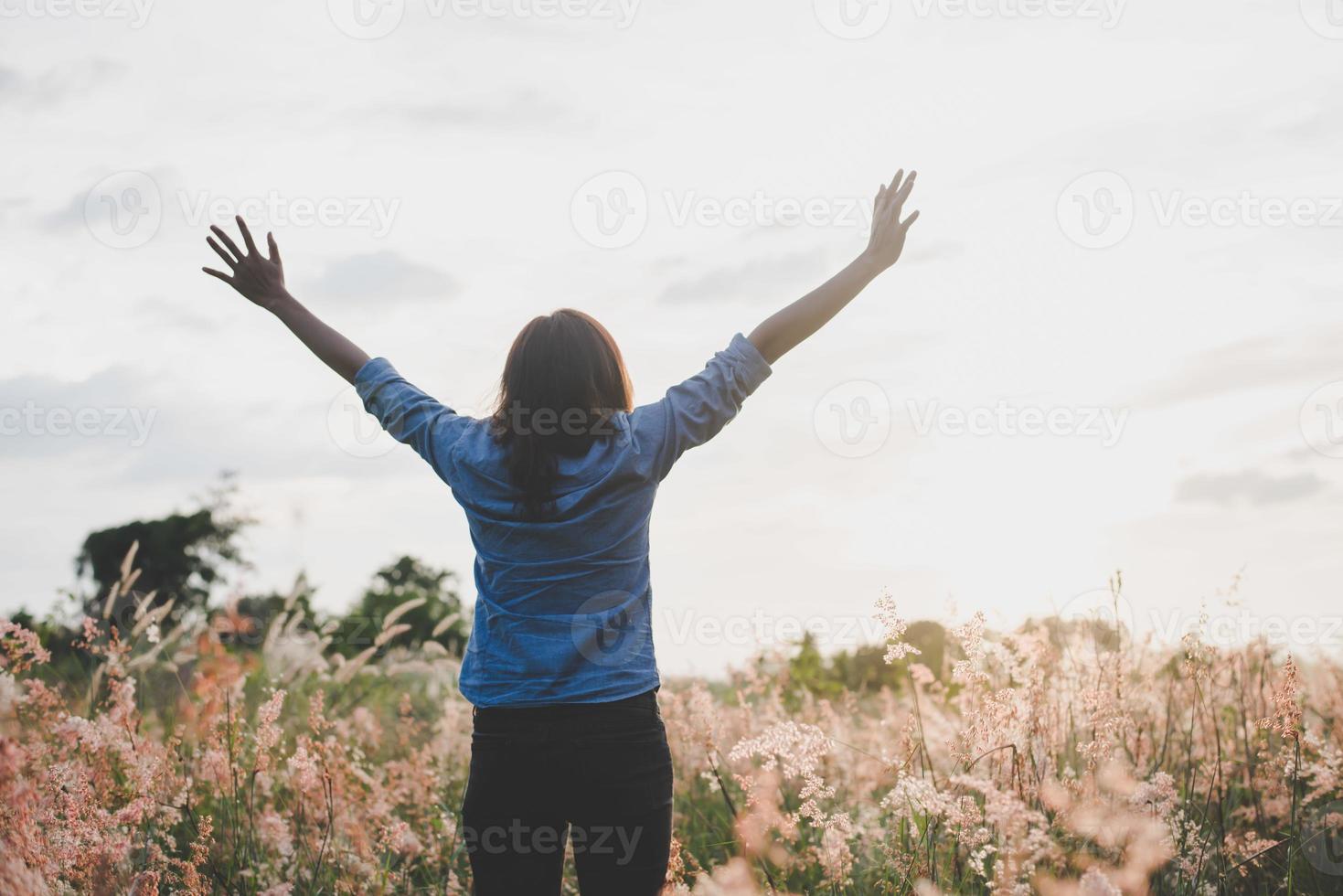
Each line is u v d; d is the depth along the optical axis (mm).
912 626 4703
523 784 2309
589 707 2275
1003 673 3711
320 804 3887
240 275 2629
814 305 2520
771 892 3256
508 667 2303
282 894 3221
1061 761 3574
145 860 3236
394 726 5586
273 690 4203
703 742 4238
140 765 3451
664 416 2396
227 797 3848
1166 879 3229
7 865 2412
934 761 3992
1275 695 3420
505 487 2328
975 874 3047
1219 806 3396
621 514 2338
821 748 3158
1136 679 4059
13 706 3182
